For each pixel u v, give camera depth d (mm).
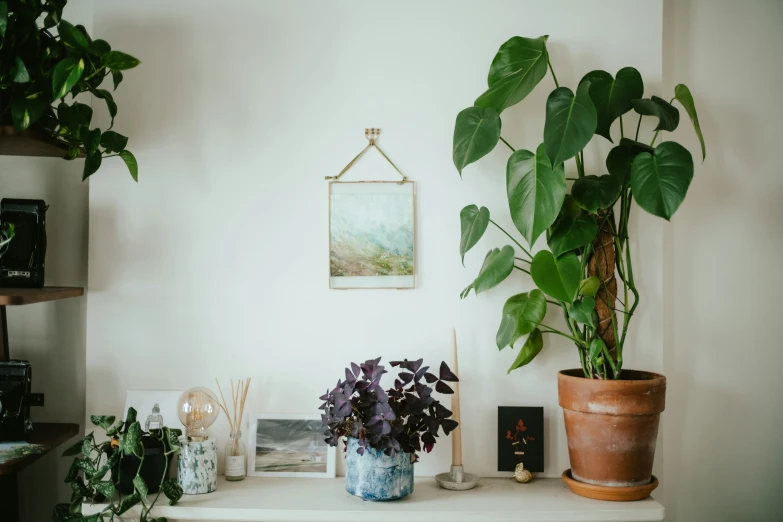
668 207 1484
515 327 1665
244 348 1908
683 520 1973
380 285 1904
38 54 1655
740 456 1972
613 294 1749
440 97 1907
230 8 1922
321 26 1919
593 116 1481
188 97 1919
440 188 1905
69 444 2006
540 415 1846
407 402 1641
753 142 1995
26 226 1811
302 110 1917
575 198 1650
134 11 1919
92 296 1909
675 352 1973
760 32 2004
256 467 1856
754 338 1978
